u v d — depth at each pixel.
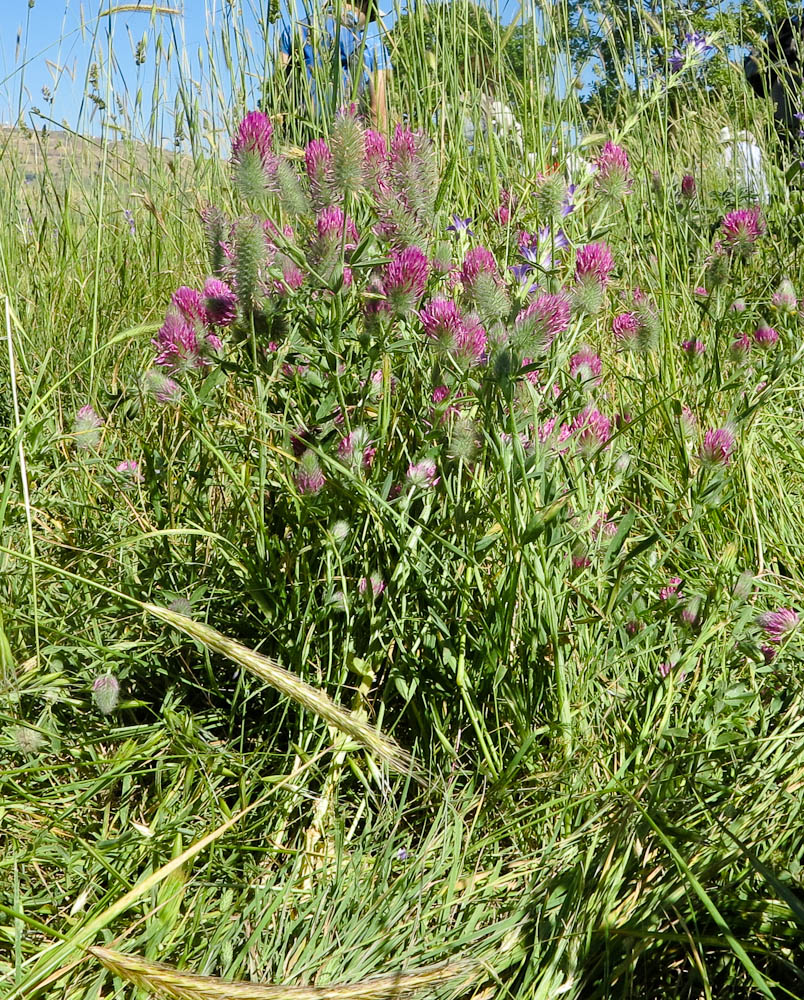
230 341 1.99
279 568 1.92
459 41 3.56
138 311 3.56
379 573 1.84
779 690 1.89
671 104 4.43
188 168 3.94
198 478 2.05
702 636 1.76
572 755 1.66
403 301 1.80
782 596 2.12
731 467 2.20
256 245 1.79
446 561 1.83
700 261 3.43
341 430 1.91
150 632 1.96
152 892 1.42
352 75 2.99
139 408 2.40
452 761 1.75
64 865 1.52
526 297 1.89
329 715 1.26
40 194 3.98
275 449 1.79
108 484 2.28
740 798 1.54
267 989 0.94
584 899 1.39
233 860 1.52
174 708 1.85
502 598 1.79
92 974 1.30
